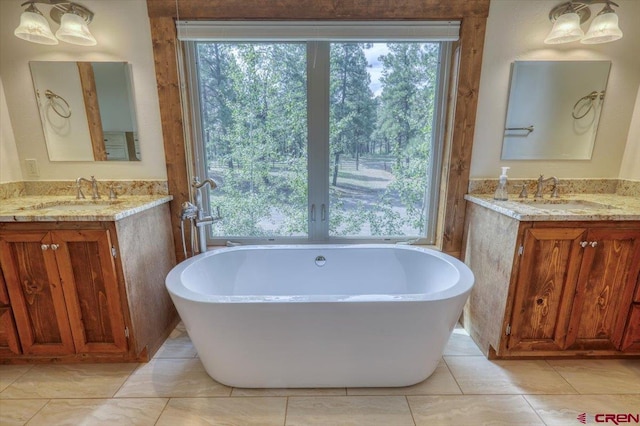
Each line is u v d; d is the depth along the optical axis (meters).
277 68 1.97
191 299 1.37
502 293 1.65
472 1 1.79
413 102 2.03
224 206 2.17
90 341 1.66
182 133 1.96
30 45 1.86
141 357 1.74
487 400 1.48
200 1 1.78
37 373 1.66
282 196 2.16
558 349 1.69
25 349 1.65
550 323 1.65
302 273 2.06
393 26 1.84
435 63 1.97
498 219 1.69
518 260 1.57
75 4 1.81
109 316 1.63
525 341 1.68
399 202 2.17
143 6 1.82
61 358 1.71
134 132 1.98
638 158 1.94
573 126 1.98
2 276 1.56
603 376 1.63
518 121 1.97
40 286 1.58
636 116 1.95
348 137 2.06
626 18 1.85
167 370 1.69
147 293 1.79
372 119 2.04
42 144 1.99
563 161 2.03
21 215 1.48
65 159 2.01
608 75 1.92
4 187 1.90
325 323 1.40
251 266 2.03
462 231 2.09
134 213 1.66
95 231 1.52
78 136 1.99
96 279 1.58
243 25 1.83
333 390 1.55
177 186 2.03
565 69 1.91
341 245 2.05
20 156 2.00
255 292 2.05
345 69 1.97
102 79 1.91
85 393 1.53
